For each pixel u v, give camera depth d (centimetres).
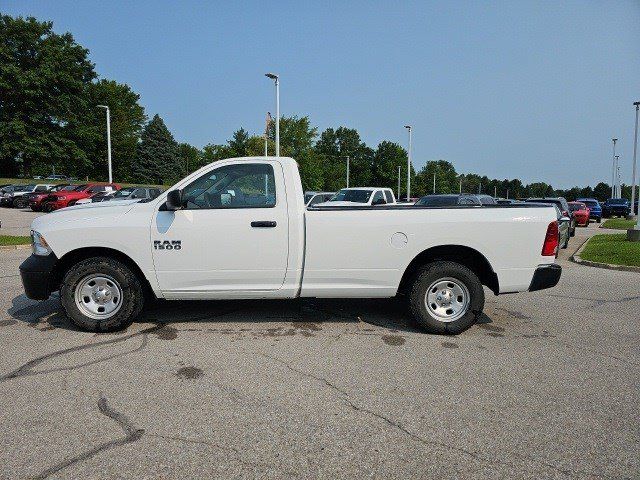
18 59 5266
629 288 812
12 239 1342
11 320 558
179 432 308
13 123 5106
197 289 509
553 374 414
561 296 741
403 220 505
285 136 4716
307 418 329
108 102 6819
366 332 529
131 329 528
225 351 462
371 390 376
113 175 7525
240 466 272
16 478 258
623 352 474
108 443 294
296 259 505
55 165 5669
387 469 271
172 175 7794
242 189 510
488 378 403
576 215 2803
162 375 401
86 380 388
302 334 519
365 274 510
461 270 512
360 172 10244
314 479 261
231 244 500
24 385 377
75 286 504
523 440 304
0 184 4447
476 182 14762
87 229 496
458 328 516
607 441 304
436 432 312
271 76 2730
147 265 502
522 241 509
